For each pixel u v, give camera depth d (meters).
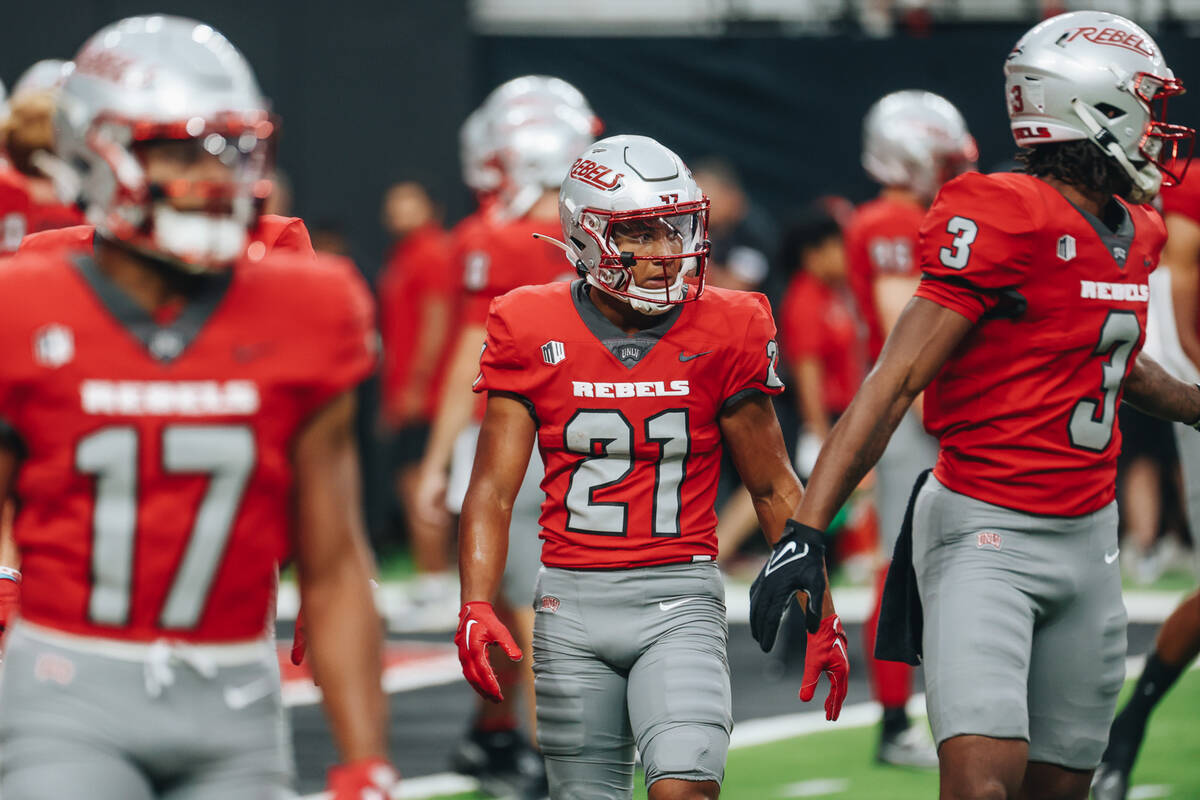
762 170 37.53
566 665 11.91
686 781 11.05
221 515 7.96
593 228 11.67
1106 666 11.77
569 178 11.97
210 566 7.98
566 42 38.03
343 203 38.41
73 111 7.95
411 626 30.23
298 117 38.22
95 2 37.53
